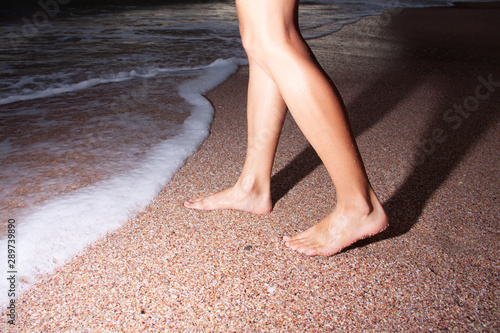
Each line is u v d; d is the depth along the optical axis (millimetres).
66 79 2322
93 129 1630
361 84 2395
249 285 868
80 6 5223
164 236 1013
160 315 789
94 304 809
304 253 952
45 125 1662
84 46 3152
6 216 1058
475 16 6219
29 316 778
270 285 871
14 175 1263
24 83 2229
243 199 1110
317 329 768
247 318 789
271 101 1016
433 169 1383
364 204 898
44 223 1033
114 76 2402
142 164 1351
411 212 1134
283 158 1447
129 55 2924
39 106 1896
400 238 1023
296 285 871
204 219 1087
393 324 778
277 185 1271
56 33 3590
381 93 2232
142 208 1120
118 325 766
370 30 4531
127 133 1596
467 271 911
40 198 1142
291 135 1646
